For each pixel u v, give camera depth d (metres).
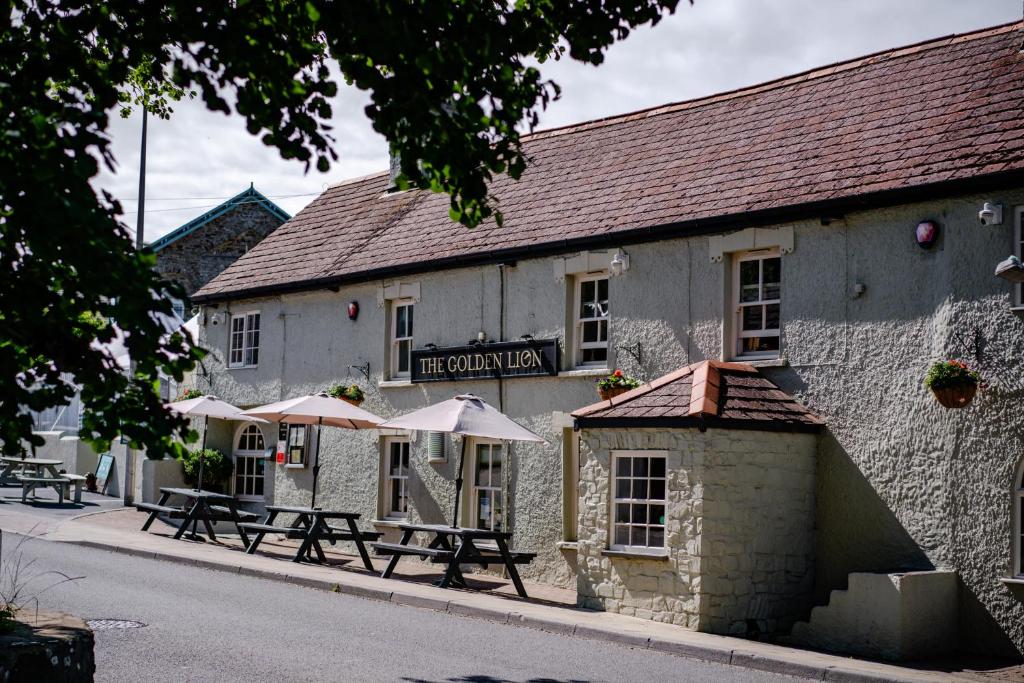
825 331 14.50
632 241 16.42
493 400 18.34
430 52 6.54
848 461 14.15
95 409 6.28
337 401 18.36
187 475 24.36
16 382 6.18
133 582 14.17
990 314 12.94
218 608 12.43
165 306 5.59
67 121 5.33
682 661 11.20
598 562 14.47
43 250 5.46
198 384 24.89
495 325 18.45
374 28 6.29
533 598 15.48
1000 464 12.73
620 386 15.77
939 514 13.21
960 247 13.27
